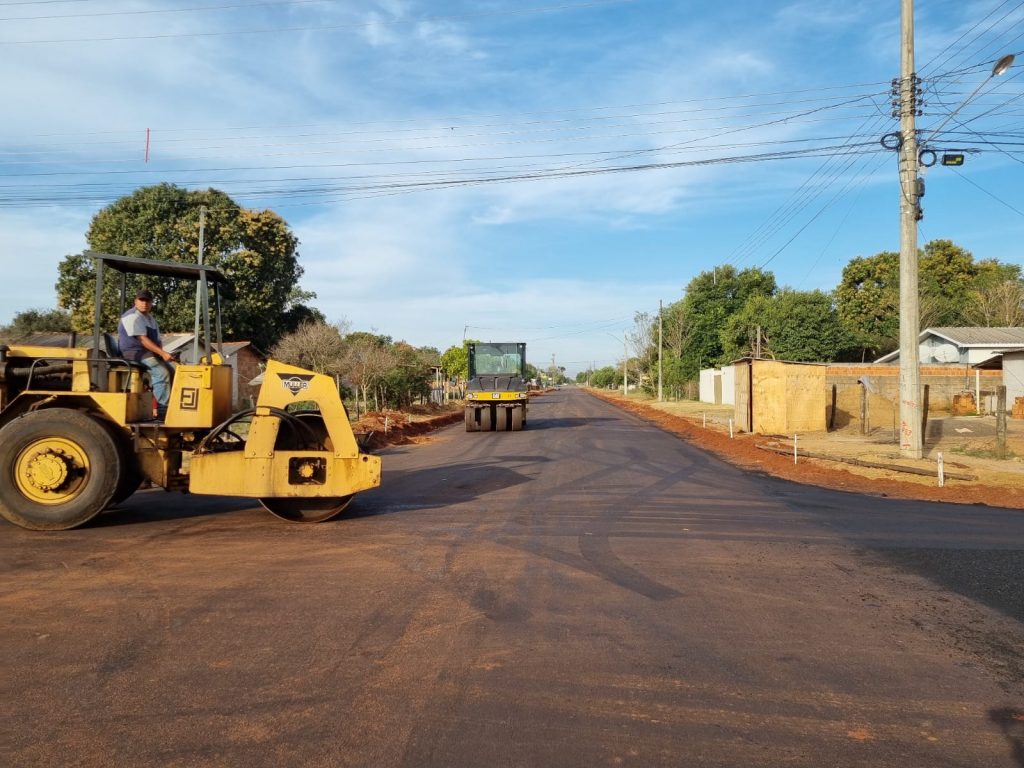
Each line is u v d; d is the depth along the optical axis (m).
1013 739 3.64
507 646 4.82
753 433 22.17
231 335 36.91
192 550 7.37
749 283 56.00
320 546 7.59
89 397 8.34
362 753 3.45
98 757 3.41
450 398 59.31
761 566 6.91
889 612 5.57
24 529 8.21
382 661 4.55
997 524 8.95
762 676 4.38
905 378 15.06
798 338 45.44
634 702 4.01
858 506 10.26
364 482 8.62
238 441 9.10
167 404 8.91
